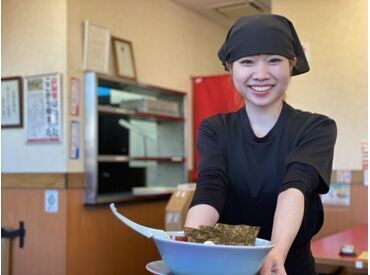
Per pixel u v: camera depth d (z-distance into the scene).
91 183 3.81
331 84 4.24
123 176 4.49
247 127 1.11
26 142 3.91
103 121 4.12
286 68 0.98
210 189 1.04
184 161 5.02
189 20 5.38
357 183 4.13
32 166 3.88
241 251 0.70
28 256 3.85
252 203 1.12
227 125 1.15
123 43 4.34
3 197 4.01
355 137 4.16
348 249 2.45
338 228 4.19
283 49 0.96
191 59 5.40
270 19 0.98
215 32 5.90
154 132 5.11
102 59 4.04
